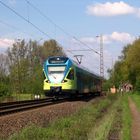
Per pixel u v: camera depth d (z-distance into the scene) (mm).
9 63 95562
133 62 95562
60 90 46625
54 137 17359
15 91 71000
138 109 41844
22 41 100562
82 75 53844
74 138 17422
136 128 24812
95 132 19078
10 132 20406
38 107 36906
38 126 20188
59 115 30031
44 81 47344
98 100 48906
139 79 92688
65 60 47344
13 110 31453
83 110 31406
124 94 87125
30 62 89688
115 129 22141
